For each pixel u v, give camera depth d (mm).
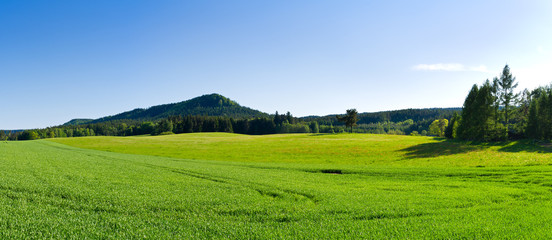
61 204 14961
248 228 11906
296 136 115875
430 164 42438
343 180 26766
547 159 38188
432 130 157750
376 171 31391
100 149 77375
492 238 10469
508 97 68250
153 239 10547
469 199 17125
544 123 65188
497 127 66875
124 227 11695
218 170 32000
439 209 14992
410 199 17391
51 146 76250
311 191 19938
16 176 22266
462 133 76062
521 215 13477
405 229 11609
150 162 39938
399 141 83500
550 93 66312
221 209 14922
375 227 11859
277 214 14141
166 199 16562
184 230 11594
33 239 10203
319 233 11289
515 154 46125
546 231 10984
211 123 198750
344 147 71938
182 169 31891
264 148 75250
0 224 11484
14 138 195125
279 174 30156
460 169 31234
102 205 14922
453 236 10742
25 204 14570
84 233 10828
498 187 21281
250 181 24344
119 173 27219
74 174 25016
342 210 14789
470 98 77438
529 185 21938
